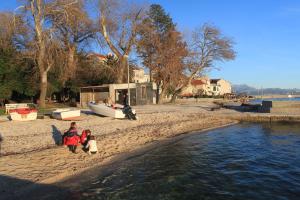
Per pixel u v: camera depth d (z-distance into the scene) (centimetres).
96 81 5725
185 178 1414
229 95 9162
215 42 6128
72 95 5894
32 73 4672
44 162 1532
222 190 1267
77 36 4975
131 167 1576
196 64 6175
